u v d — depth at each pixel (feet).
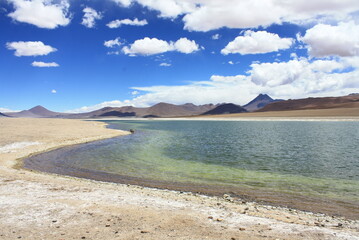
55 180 53.88
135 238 24.97
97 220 30.01
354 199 45.78
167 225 29.09
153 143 133.08
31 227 27.50
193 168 72.95
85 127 238.07
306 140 139.33
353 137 150.92
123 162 81.41
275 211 38.60
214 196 47.19
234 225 29.94
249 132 201.98
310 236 26.91
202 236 26.02
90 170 69.87
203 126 321.73
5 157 82.94
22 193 41.37
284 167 74.18
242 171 69.21
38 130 175.32
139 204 37.58
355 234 28.37
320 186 54.39
